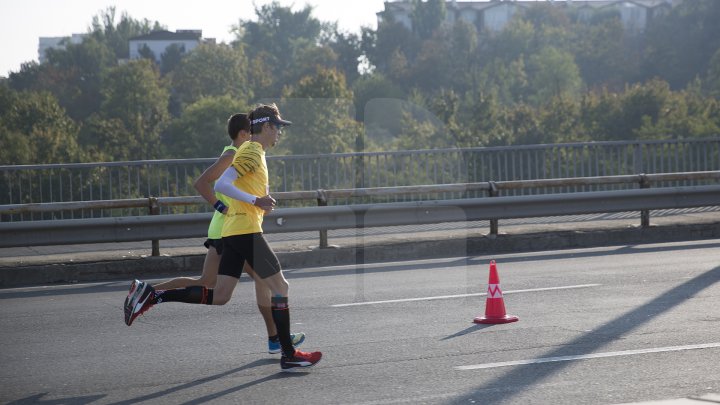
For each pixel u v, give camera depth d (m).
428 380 10.38
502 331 12.91
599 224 24.42
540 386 9.93
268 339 12.21
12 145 106.38
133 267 20.62
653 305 14.50
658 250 21.84
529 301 15.26
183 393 10.25
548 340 12.21
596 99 114.56
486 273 18.81
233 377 10.91
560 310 14.34
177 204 21.34
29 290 18.95
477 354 11.56
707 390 9.55
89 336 13.66
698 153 28.75
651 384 9.85
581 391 9.67
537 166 28.02
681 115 108.12
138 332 13.86
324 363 11.41
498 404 9.30
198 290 11.39
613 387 9.78
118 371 11.38
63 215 26.27
